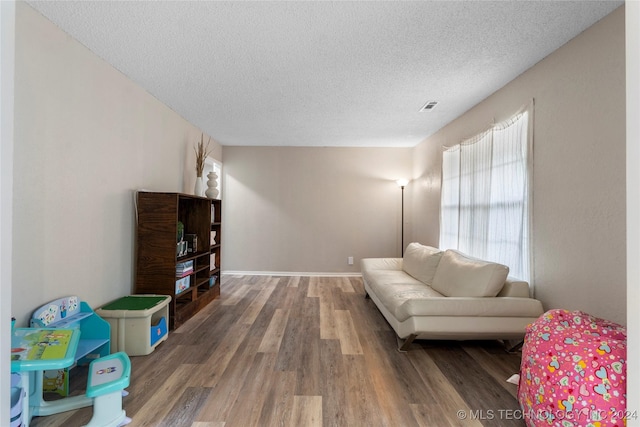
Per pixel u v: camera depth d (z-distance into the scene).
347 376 2.13
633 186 1.00
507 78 2.75
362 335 2.88
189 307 3.31
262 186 5.63
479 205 3.28
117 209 2.72
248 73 2.71
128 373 1.66
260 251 5.64
